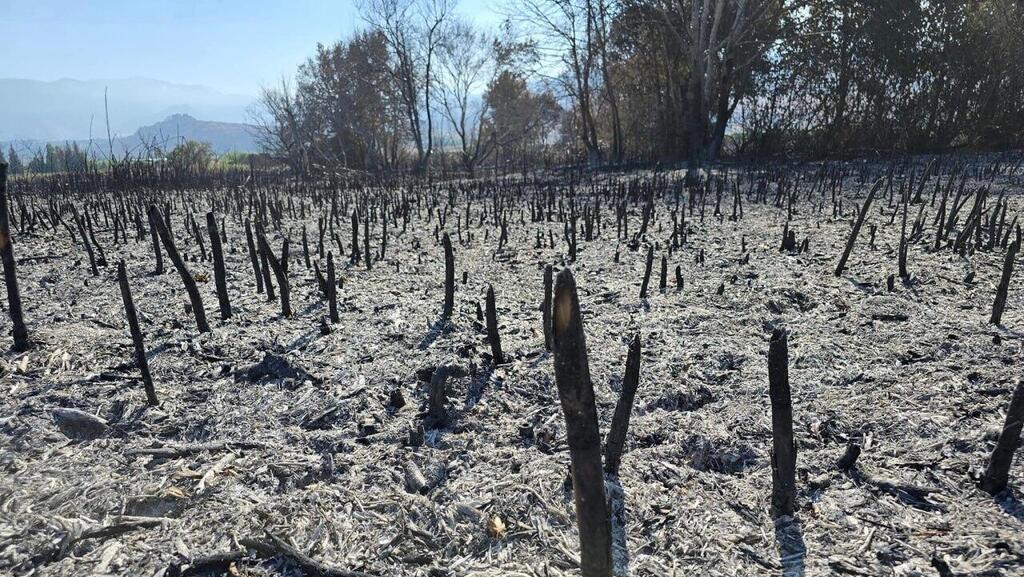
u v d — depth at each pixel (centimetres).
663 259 591
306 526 260
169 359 427
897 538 241
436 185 1925
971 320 465
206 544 248
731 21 2312
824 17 2244
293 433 332
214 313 536
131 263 750
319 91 3588
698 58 2152
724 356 420
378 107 3616
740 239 838
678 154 2434
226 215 1248
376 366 412
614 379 389
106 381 391
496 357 414
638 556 240
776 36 2270
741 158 2312
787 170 1694
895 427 317
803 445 309
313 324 501
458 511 267
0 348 433
